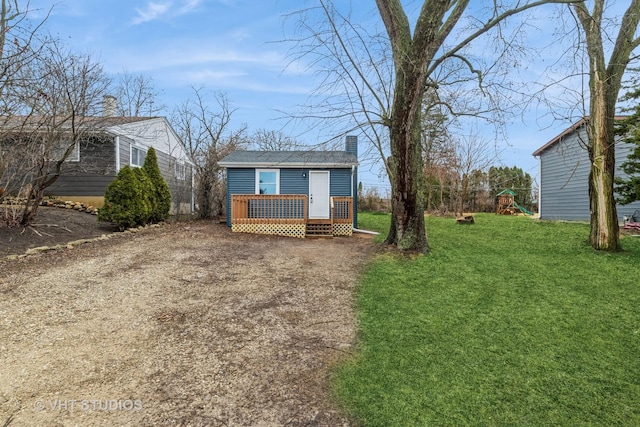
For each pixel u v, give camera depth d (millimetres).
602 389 3203
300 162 13297
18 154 8633
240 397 3061
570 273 6523
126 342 3910
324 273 6824
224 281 6152
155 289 5574
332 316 4812
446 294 5586
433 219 17016
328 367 3562
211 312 4797
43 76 7996
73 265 6656
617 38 8234
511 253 8211
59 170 8719
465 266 7066
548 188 17328
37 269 6273
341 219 12539
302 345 4000
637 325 4414
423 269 6883
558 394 3137
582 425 2773
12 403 2861
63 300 4961
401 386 3252
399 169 7930
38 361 3461
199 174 16094
